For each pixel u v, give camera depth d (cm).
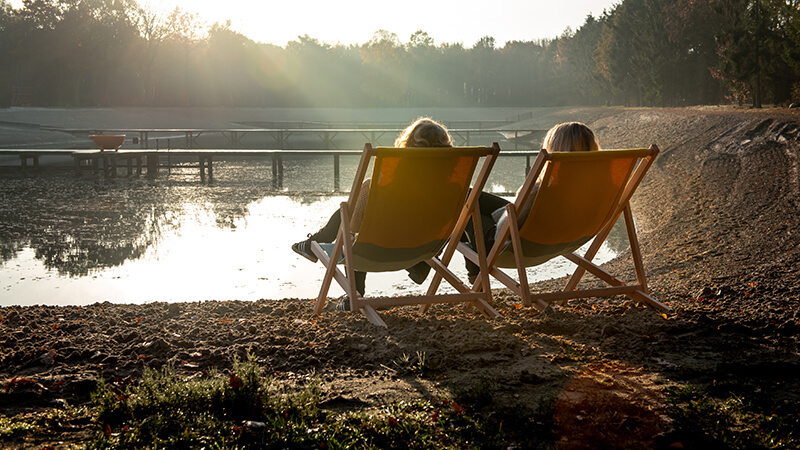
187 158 3114
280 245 925
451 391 222
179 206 1415
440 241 344
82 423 200
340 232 338
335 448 181
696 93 5012
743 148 1872
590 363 253
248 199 1567
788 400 218
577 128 340
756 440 187
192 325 350
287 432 189
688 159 1920
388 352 272
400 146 352
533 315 335
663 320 311
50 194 1628
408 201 310
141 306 456
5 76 6912
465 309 387
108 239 975
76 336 314
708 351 269
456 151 297
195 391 212
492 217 375
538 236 337
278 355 275
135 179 2103
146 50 7038
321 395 223
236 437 187
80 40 6675
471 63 9631
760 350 269
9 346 290
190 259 818
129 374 249
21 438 187
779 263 536
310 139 4925
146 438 187
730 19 3350
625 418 200
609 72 5806
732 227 875
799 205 980
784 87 3544
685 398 215
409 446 185
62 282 688
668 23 4622
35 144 3788
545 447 184
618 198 345
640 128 3294
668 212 1155
